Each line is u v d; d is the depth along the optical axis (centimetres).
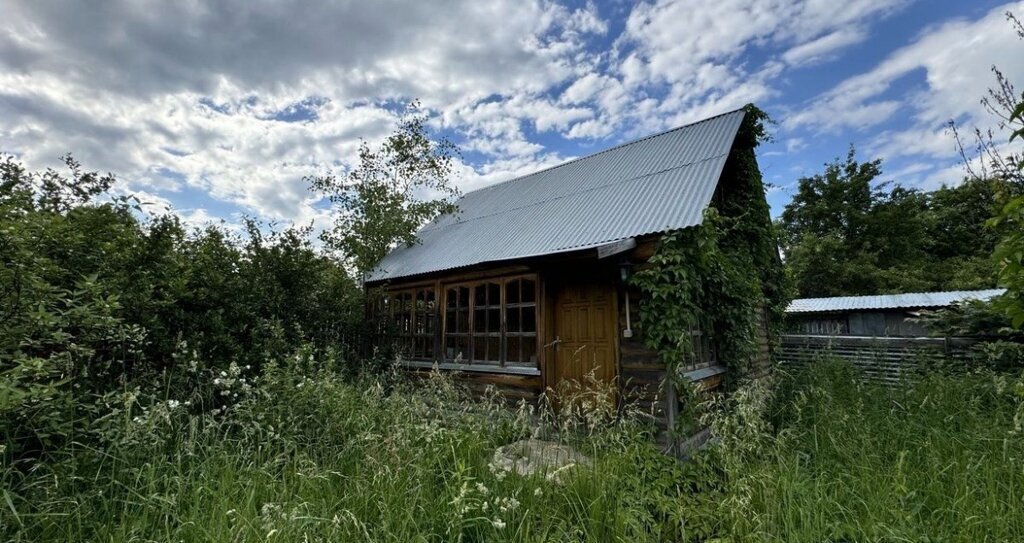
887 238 2377
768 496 324
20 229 299
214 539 230
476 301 728
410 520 271
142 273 439
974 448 406
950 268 2111
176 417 346
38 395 260
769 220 848
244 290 580
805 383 764
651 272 518
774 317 948
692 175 655
